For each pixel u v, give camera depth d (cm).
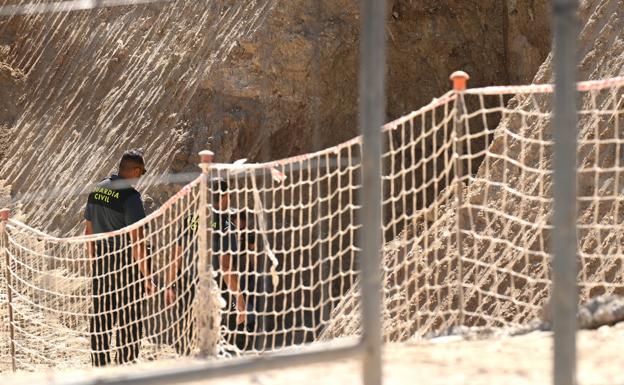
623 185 2328
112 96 4625
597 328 1719
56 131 4834
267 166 2170
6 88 5278
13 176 4897
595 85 1816
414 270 2392
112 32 4831
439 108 3938
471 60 3981
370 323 1165
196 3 4412
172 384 1108
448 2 4041
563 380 1084
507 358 1530
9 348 3325
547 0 3697
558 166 1080
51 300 3531
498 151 2639
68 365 3091
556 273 1085
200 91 4109
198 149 3994
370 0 1135
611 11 2700
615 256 2075
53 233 4341
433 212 2717
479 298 2120
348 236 3694
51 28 5253
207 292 2100
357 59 3978
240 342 2862
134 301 2667
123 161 2892
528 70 3797
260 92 3966
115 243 2753
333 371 1457
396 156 3872
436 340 1773
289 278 3575
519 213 2388
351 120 3941
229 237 2331
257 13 4066
